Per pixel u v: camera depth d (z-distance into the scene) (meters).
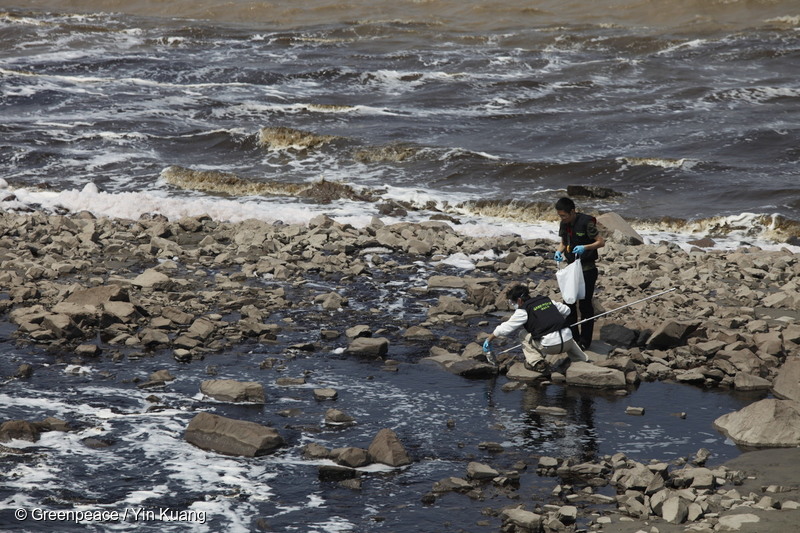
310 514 8.38
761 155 30.30
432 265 19.22
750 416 10.48
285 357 13.19
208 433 9.98
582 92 42.12
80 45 57.84
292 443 10.09
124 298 15.10
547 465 9.45
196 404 11.20
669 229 23.66
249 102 40.62
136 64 50.38
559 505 8.54
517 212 24.89
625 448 10.12
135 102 40.69
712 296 16.66
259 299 16.17
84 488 8.81
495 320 15.27
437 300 16.55
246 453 9.70
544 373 12.60
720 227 23.39
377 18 71.69
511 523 8.10
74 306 14.39
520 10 72.38
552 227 23.44
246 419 10.77
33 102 40.22
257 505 8.56
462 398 11.73
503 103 40.38
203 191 27.45
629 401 11.72
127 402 11.19
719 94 40.09
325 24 67.81
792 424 10.27
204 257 19.17
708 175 27.95
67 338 13.55
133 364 12.64
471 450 10.02
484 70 48.53
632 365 12.67
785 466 9.39
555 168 28.78
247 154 31.97
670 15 67.56
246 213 24.02
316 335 14.27
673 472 9.13
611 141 32.84
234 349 13.48
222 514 8.36
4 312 14.85
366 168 29.88
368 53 54.44
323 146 32.28
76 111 38.72
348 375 12.50
